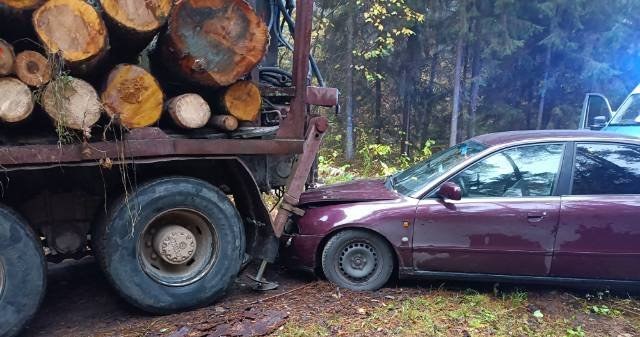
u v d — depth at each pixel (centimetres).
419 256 422
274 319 367
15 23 302
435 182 431
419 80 1447
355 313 385
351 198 450
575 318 396
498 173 427
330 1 1293
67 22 304
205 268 390
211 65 365
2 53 290
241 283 451
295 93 418
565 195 416
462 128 1408
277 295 417
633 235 404
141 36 338
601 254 407
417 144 1477
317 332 352
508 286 453
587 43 1227
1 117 293
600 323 390
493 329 370
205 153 376
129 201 356
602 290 444
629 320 397
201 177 420
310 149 441
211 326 353
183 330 346
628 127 692
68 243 369
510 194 421
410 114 1471
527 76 1345
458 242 417
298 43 413
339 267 435
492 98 1411
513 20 1202
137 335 342
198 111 369
